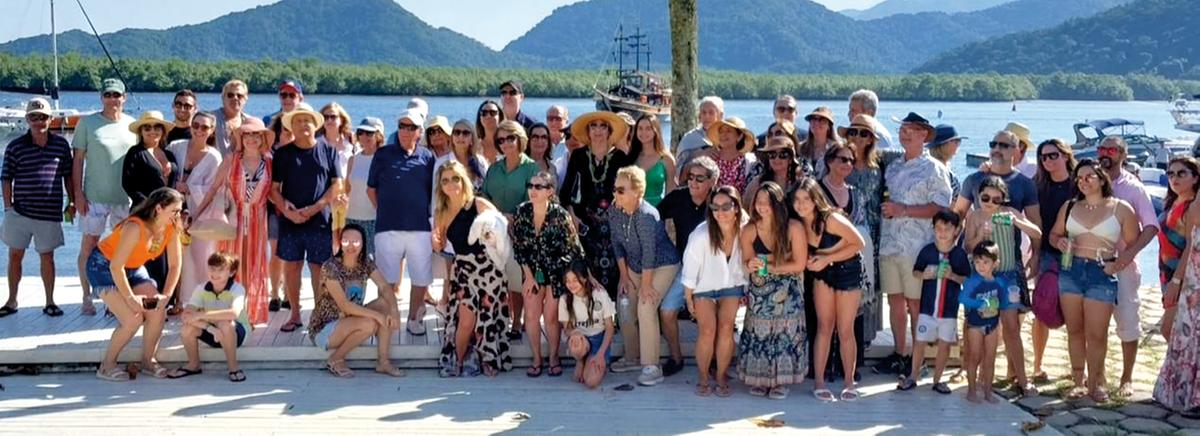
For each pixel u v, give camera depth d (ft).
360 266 23.58
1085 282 22.15
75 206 26.76
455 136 26.91
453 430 20.03
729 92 398.01
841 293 22.09
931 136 24.59
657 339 23.39
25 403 21.22
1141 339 28.96
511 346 24.68
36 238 26.48
